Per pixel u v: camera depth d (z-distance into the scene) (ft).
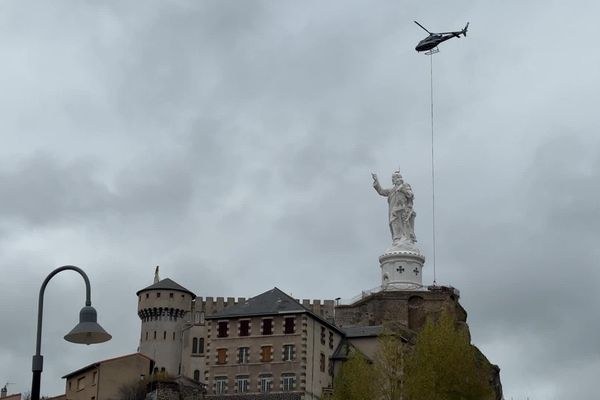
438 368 349.82
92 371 441.27
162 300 589.73
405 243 579.89
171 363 581.94
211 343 442.09
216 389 434.30
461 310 577.02
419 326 551.59
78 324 139.23
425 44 525.75
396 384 347.15
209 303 597.52
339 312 563.07
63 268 141.28
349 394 353.31
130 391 433.48
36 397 135.85
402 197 586.86
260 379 429.79
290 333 432.66
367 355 458.91
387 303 556.51
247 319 440.04
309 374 430.61
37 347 137.80
